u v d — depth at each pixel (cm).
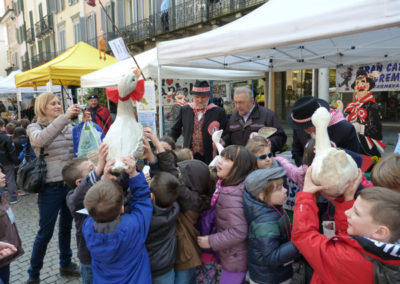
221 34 252
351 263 102
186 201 165
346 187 117
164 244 156
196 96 327
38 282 246
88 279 188
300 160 244
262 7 259
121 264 138
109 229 132
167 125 532
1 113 1477
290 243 145
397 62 374
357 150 208
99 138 230
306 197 121
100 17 1421
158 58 316
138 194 144
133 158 129
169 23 1102
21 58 2658
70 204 168
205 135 325
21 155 475
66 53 616
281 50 369
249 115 305
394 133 814
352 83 414
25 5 2320
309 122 195
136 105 223
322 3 196
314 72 523
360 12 174
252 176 151
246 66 438
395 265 93
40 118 248
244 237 158
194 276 176
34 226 387
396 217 94
